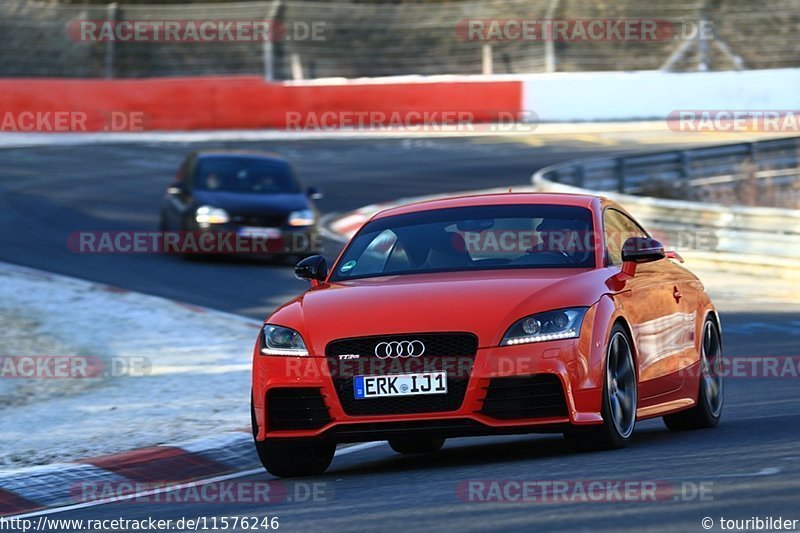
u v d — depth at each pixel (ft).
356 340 74.38
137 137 406.21
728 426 92.17
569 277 78.13
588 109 433.89
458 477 70.03
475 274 80.89
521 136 408.26
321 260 87.97
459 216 88.28
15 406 124.06
